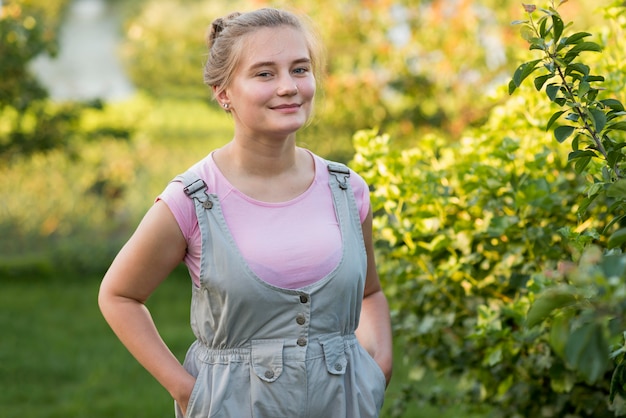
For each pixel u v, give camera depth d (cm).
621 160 273
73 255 1194
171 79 1948
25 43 866
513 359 375
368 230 306
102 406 666
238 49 277
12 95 916
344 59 941
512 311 339
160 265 280
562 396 381
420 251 383
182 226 276
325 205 288
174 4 2005
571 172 390
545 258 366
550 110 387
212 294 274
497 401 415
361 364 289
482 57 918
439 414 603
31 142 995
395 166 388
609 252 261
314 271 275
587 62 403
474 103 913
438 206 384
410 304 413
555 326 179
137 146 1388
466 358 407
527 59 388
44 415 652
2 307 1007
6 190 1248
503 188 380
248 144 282
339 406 277
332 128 967
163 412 655
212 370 278
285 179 287
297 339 273
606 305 166
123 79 2452
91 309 1004
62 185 1270
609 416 371
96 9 2958
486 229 367
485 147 400
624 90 370
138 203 1302
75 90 2247
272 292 270
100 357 805
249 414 272
